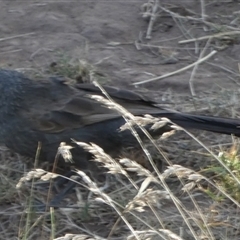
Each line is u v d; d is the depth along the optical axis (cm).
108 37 1524
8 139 1102
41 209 1055
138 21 1571
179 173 831
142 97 1109
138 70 1415
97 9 1598
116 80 1375
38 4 1614
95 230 1005
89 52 1470
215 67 1430
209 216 991
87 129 1075
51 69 1386
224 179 1052
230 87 1352
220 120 1053
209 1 1619
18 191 1075
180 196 1070
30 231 1002
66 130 1074
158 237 941
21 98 1091
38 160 1120
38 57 1456
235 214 1016
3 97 1088
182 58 1464
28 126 1079
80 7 1605
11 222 1024
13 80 1098
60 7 1605
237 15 1565
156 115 1055
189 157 1157
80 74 1365
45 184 1113
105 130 1073
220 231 983
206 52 1477
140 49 1492
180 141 1195
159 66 1437
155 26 1559
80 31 1538
